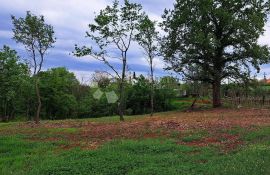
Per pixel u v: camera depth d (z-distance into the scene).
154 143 21.14
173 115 47.75
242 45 57.84
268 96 68.94
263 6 59.75
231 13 57.88
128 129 29.06
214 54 59.84
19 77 74.00
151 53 51.16
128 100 73.25
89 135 26.97
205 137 23.47
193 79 61.97
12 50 72.44
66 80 89.06
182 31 59.88
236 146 19.95
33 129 32.03
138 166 15.93
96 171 15.38
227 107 58.75
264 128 25.75
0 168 17.56
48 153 20.53
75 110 85.81
